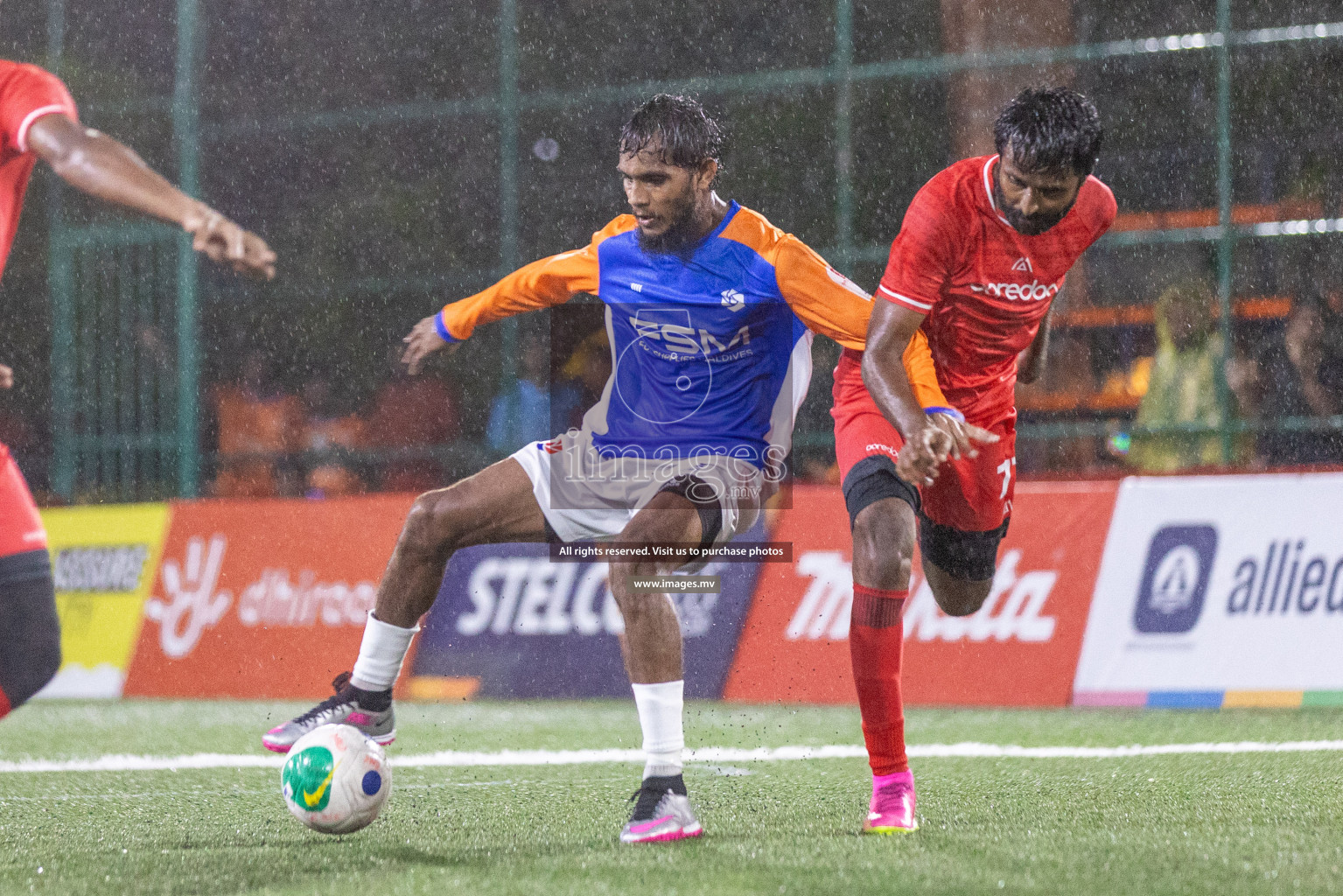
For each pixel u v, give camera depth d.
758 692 24.42
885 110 36.38
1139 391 31.75
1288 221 31.41
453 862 10.60
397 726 21.86
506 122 37.28
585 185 37.84
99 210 40.34
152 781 16.50
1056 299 14.09
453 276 37.75
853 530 12.31
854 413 12.99
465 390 38.28
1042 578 23.89
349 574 27.50
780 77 34.94
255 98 43.78
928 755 17.72
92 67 44.72
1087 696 23.17
